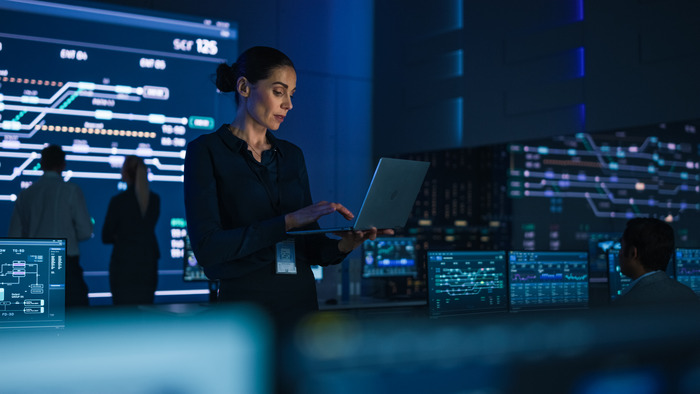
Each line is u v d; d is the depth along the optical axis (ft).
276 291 4.58
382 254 15.46
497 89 18.48
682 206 16.85
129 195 14.35
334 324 1.14
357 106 22.20
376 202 4.50
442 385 1.19
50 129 17.80
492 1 18.71
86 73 18.24
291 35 21.18
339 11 22.04
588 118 16.29
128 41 18.72
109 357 1.00
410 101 21.08
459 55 19.66
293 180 4.99
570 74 16.72
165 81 19.17
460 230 30.25
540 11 17.44
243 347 1.07
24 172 17.52
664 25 14.78
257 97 4.70
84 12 18.24
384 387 1.13
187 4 19.67
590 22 16.29
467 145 19.27
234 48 20.13
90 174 18.19
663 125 15.12
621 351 1.36
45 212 12.57
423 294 15.47
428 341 1.20
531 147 27.61
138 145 18.79
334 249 4.93
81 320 1.02
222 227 4.67
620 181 20.16
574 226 26.25
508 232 30.07
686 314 1.45
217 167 4.65
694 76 14.23
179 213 19.24
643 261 7.85
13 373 0.96
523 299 9.68
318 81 21.50
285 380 1.08
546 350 1.28
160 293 18.69
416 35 20.98
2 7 17.28
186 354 1.03
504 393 1.26
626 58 15.52
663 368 1.42
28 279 6.13
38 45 17.70
